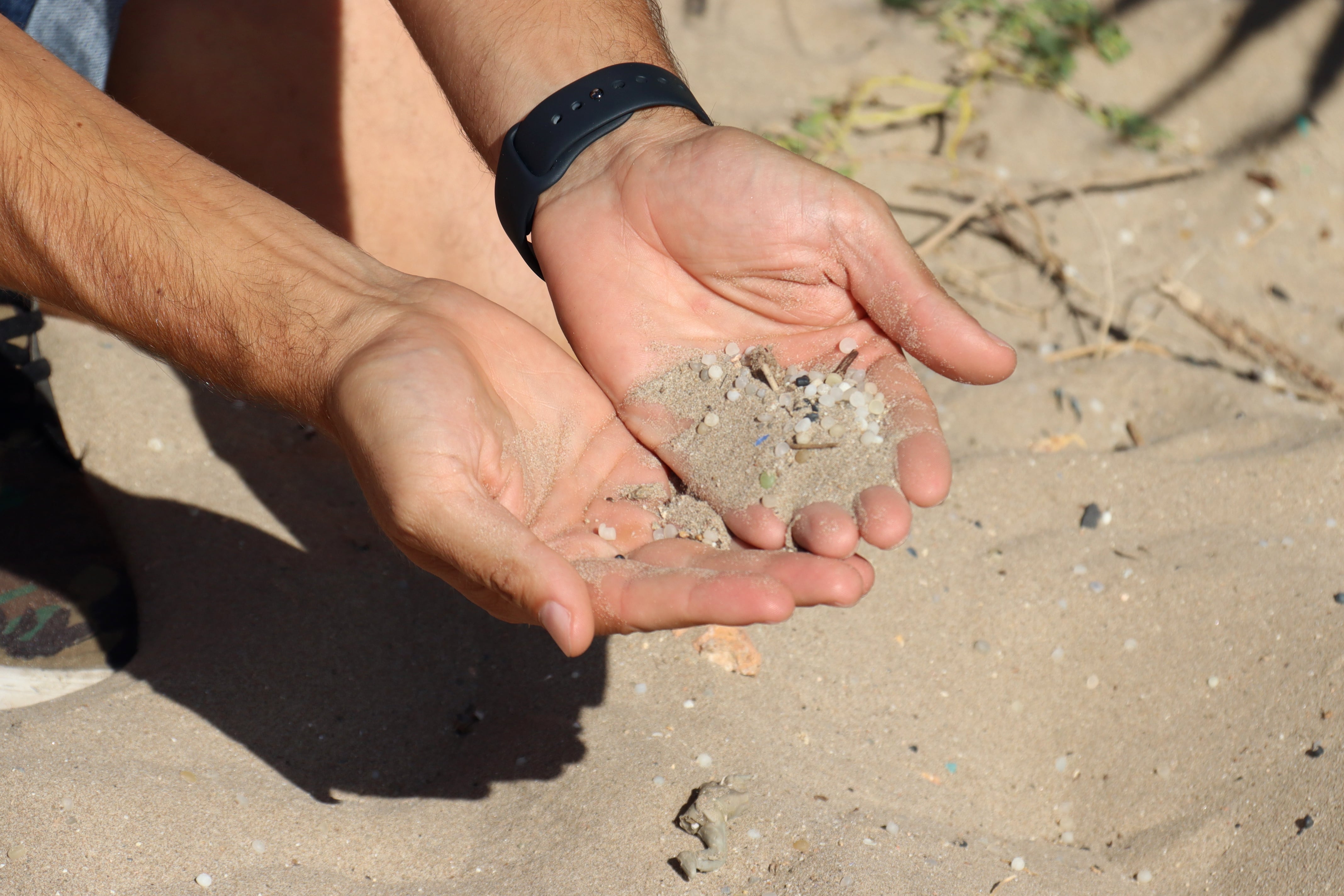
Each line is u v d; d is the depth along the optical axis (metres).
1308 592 1.94
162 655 1.76
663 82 1.74
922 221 3.03
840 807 1.62
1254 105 3.40
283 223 1.45
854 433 1.47
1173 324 2.80
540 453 1.46
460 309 1.43
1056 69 3.46
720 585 1.16
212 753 1.61
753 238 1.55
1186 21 3.60
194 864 1.43
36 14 1.98
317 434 2.27
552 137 1.70
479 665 1.84
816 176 1.53
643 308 1.66
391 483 1.19
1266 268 2.98
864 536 1.33
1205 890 1.61
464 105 1.86
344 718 1.72
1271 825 1.64
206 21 2.31
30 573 1.81
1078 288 2.86
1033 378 2.56
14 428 1.96
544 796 1.59
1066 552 2.07
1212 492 2.19
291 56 2.35
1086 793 1.77
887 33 3.61
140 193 1.38
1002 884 1.54
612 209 1.66
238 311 1.37
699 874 1.48
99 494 2.04
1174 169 3.20
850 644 1.91
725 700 1.78
